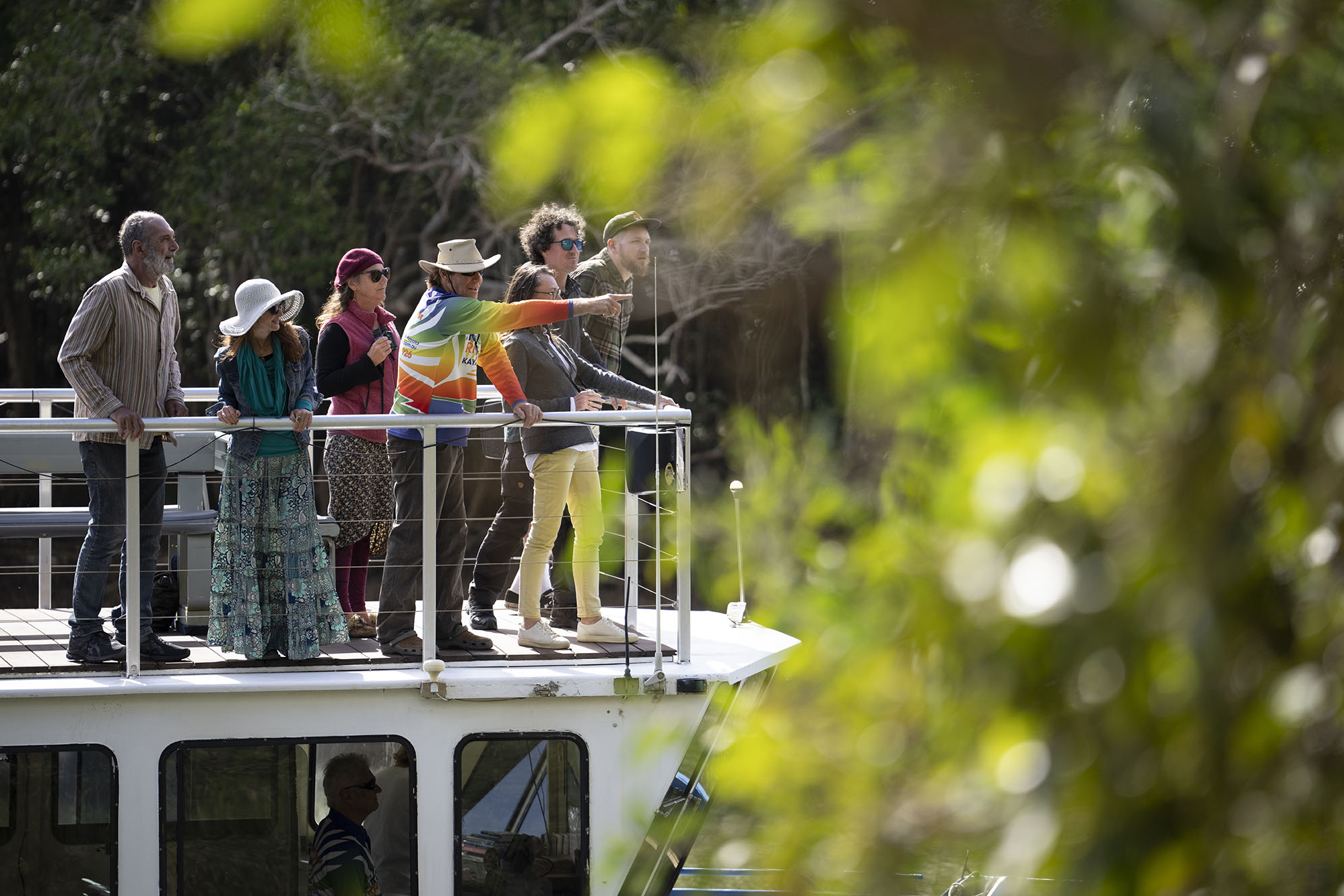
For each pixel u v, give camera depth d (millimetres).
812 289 55594
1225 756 3854
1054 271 4117
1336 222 4188
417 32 65562
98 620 19969
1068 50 3822
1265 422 4020
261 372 19766
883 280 4148
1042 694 4055
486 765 19875
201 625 23562
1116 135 3969
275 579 19984
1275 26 4012
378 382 22109
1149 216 4113
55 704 19125
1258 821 3914
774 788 4324
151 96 76688
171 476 24688
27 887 19188
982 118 3912
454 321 20109
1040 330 4168
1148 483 3961
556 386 21578
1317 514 4043
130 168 77250
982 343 4188
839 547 4461
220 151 72438
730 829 4395
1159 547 3848
